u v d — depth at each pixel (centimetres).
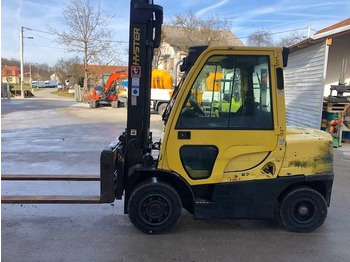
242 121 396
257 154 403
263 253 367
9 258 348
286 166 409
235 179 404
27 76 7544
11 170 691
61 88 5944
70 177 518
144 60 416
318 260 353
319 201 414
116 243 384
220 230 424
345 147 1009
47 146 951
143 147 430
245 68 388
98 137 1112
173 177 408
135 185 418
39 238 394
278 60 387
